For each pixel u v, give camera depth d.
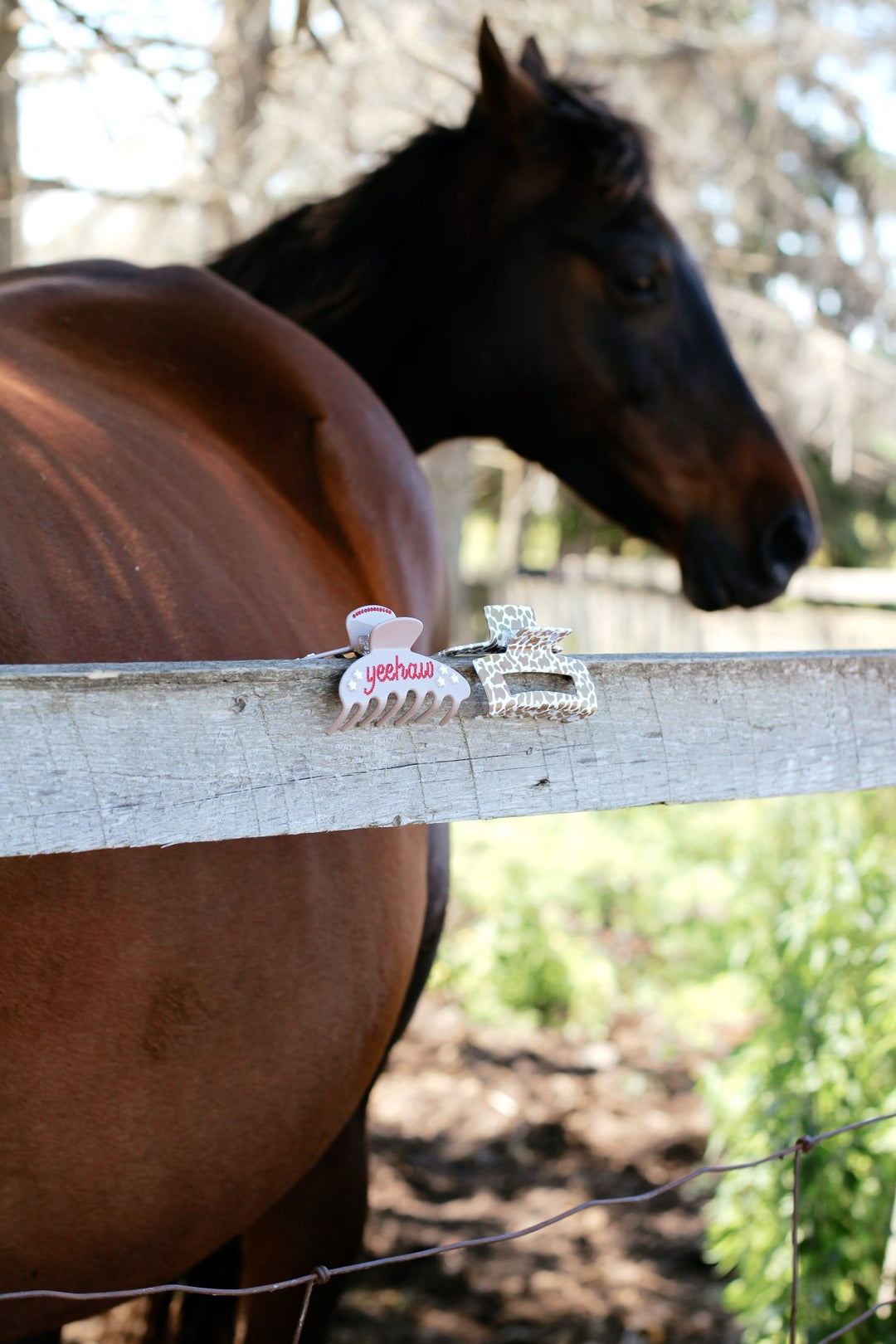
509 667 0.92
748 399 2.26
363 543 1.64
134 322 1.58
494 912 4.88
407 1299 3.06
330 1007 1.31
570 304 2.18
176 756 0.80
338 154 5.00
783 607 9.88
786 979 2.93
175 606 1.19
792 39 8.16
